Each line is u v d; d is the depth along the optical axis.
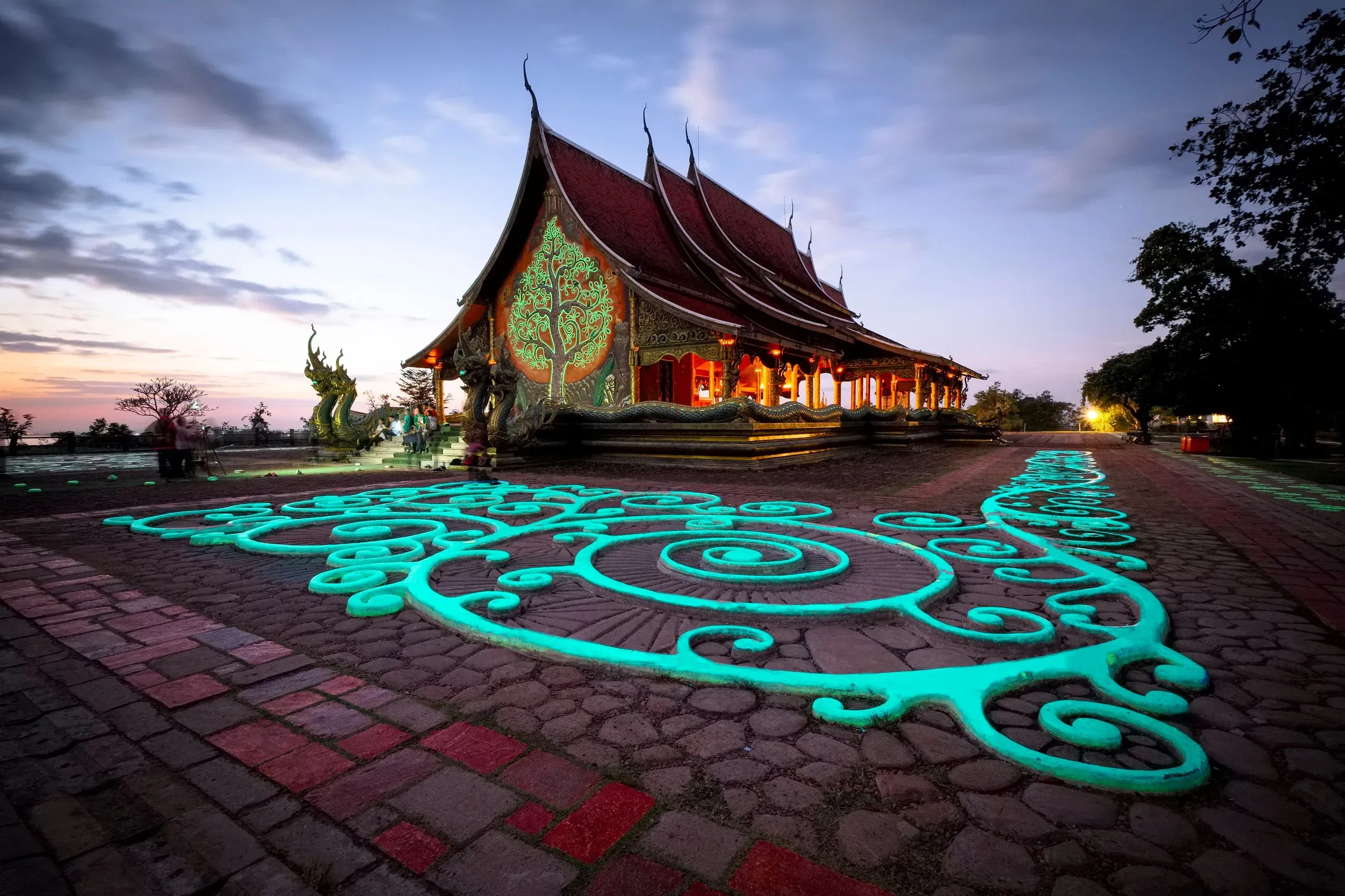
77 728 2.67
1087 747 2.47
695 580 4.93
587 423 17.62
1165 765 2.35
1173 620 4.02
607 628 3.93
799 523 7.29
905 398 29.70
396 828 2.02
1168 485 11.51
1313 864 1.83
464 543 6.01
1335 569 5.18
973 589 4.75
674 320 17.72
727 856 1.88
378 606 4.15
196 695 2.99
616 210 21.14
